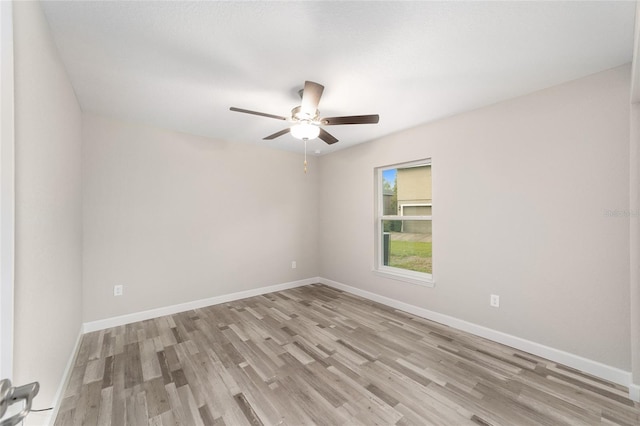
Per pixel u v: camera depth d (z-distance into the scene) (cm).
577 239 209
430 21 147
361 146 397
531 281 232
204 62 186
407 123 310
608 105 195
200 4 134
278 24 150
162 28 152
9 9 82
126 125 300
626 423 152
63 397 174
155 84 217
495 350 236
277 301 376
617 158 192
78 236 247
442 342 251
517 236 240
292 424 152
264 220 416
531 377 196
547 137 223
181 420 155
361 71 199
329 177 458
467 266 274
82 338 259
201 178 354
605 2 133
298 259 457
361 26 151
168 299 326
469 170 273
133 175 304
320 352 233
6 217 80
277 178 431
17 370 104
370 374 200
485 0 132
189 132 341
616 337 191
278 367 209
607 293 195
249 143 397
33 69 123
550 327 221
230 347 242
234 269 383
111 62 185
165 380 193
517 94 236
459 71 199
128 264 300
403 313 328
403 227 363
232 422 153
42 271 135
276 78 208
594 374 198
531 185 232
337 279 444
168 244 327
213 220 364
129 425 151
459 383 189
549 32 156
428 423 152
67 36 157
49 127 149
